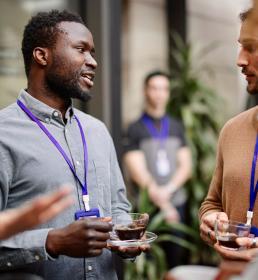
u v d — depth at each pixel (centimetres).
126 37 458
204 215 179
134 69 469
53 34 154
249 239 144
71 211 154
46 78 157
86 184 159
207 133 437
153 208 353
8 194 150
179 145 370
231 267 97
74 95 157
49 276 153
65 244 136
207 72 489
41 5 337
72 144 160
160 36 504
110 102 349
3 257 143
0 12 314
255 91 163
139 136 362
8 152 150
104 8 344
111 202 173
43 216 93
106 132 176
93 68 160
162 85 364
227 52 548
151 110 368
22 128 155
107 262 163
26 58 161
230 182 169
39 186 150
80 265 156
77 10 351
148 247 155
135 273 341
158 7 500
